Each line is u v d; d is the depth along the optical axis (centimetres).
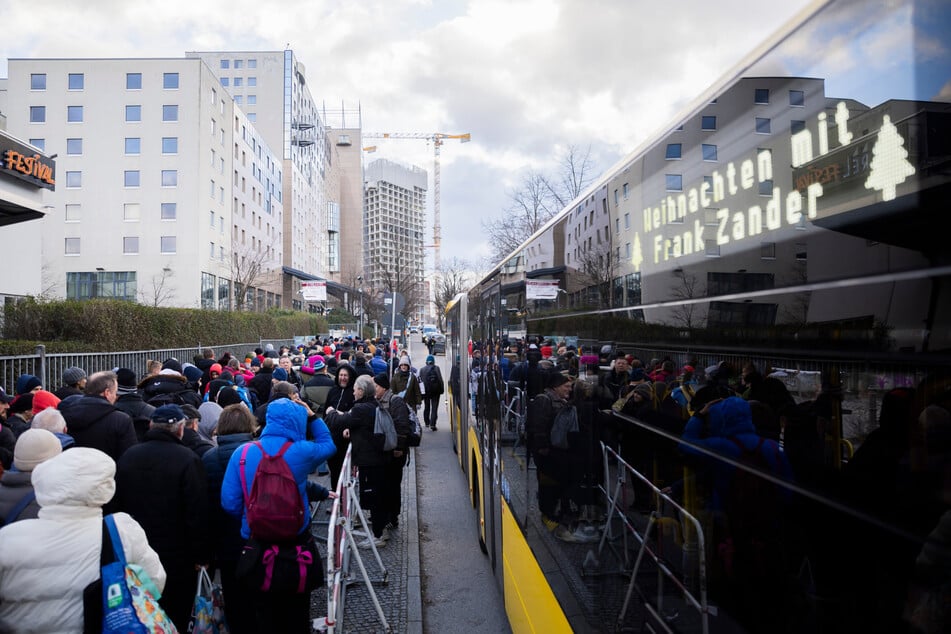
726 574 174
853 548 129
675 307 213
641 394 238
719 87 188
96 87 5003
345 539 574
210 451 471
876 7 132
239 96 8925
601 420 284
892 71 127
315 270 10138
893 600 121
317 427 442
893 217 123
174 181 4997
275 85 8912
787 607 147
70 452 300
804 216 148
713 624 181
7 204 1334
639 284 247
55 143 4988
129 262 4953
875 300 126
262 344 2823
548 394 387
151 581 302
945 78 116
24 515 337
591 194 320
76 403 514
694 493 193
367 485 721
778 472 153
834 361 136
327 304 8856
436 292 8388
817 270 143
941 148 115
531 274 474
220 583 523
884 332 124
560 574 342
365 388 717
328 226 12838
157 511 396
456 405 1311
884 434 123
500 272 616
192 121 5019
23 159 1349
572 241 357
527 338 476
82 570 285
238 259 5762
